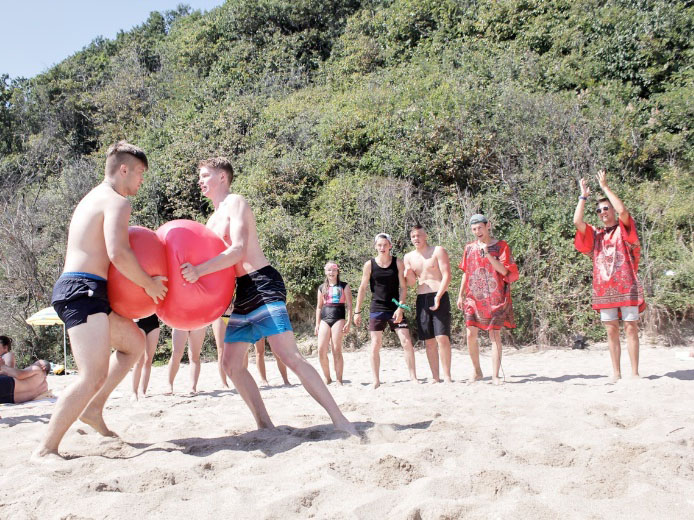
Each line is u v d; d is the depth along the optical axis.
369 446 3.13
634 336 5.96
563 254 11.74
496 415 4.09
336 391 6.13
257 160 17.92
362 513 2.19
